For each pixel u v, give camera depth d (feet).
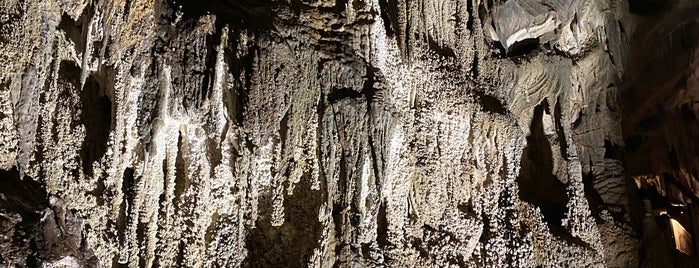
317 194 13.17
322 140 13.15
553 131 18.31
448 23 15.60
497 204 15.47
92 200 12.10
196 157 12.77
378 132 13.39
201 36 12.33
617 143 20.77
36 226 11.57
